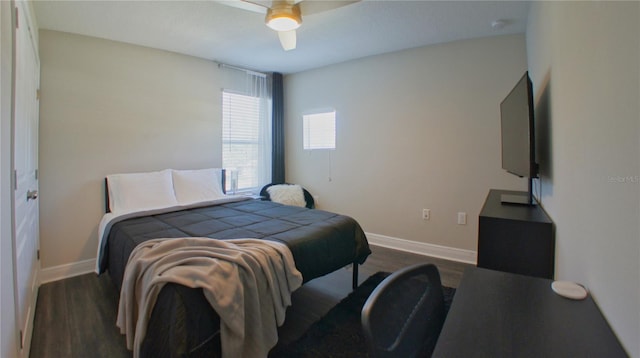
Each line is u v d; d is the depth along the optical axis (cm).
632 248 74
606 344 79
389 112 372
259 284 163
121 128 324
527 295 105
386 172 379
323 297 249
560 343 79
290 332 202
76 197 298
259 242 186
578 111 122
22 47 174
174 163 363
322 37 317
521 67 298
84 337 195
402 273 88
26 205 192
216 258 155
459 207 334
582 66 117
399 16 268
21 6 170
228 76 410
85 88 301
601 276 95
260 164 448
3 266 116
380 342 74
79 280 282
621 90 81
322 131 435
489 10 256
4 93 121
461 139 329
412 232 365
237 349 142
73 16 259
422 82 347
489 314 93
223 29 294
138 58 333
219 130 402
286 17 220
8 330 124
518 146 204
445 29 295
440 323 97
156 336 132
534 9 230
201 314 136
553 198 170
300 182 462
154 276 143
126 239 206
